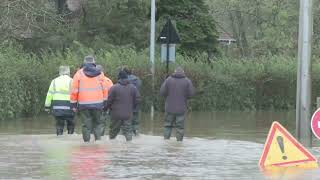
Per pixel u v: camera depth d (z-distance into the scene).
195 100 107.25
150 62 102.00
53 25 122.62
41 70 91.44
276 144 44.41
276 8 173.88
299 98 62.06
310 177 39.91
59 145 55.09
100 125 59.31
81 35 126.00
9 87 81.94
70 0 133.62
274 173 41.25
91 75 57.81
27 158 46.50
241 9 191.50
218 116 95.56
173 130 73.31
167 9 130.12
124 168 42.38
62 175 39.47
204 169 42.34
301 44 61.88
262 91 115.88
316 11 148.12
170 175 39.84
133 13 128.38
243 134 69.12
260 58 127.00
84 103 57.53
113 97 59.22
